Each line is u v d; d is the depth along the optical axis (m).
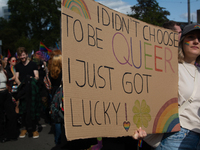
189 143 1.65
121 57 1.44
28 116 3.91
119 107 1.39
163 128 1.61
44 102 4.78
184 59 1.83
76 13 1.22
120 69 1.42
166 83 1.70
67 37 1.17
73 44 1.19
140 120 1.50
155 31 1.70
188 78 1.75
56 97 2.59
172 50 1.80
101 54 1.33
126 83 1.45
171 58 1.78
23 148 3.61
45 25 41.00
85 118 1.20
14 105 4.06
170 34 1.80
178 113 1.71
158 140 1.72
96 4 1.34
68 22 1.18
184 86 1.74
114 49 1.41
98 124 1.26
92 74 1.26
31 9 39.66
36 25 40.06
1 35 40.78
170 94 1.71
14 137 4.03
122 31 1.48
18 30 41.94
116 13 1.45
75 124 1.15
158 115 1.60
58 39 40.00
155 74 1.64
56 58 3.21
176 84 1.76
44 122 5.35
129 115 1.44
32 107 3.93
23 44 33.81
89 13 1.29
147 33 1.65
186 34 1.78
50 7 39.72
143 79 1.56
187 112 1.69
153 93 1.60
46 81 3.46
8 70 5.14
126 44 1.49
